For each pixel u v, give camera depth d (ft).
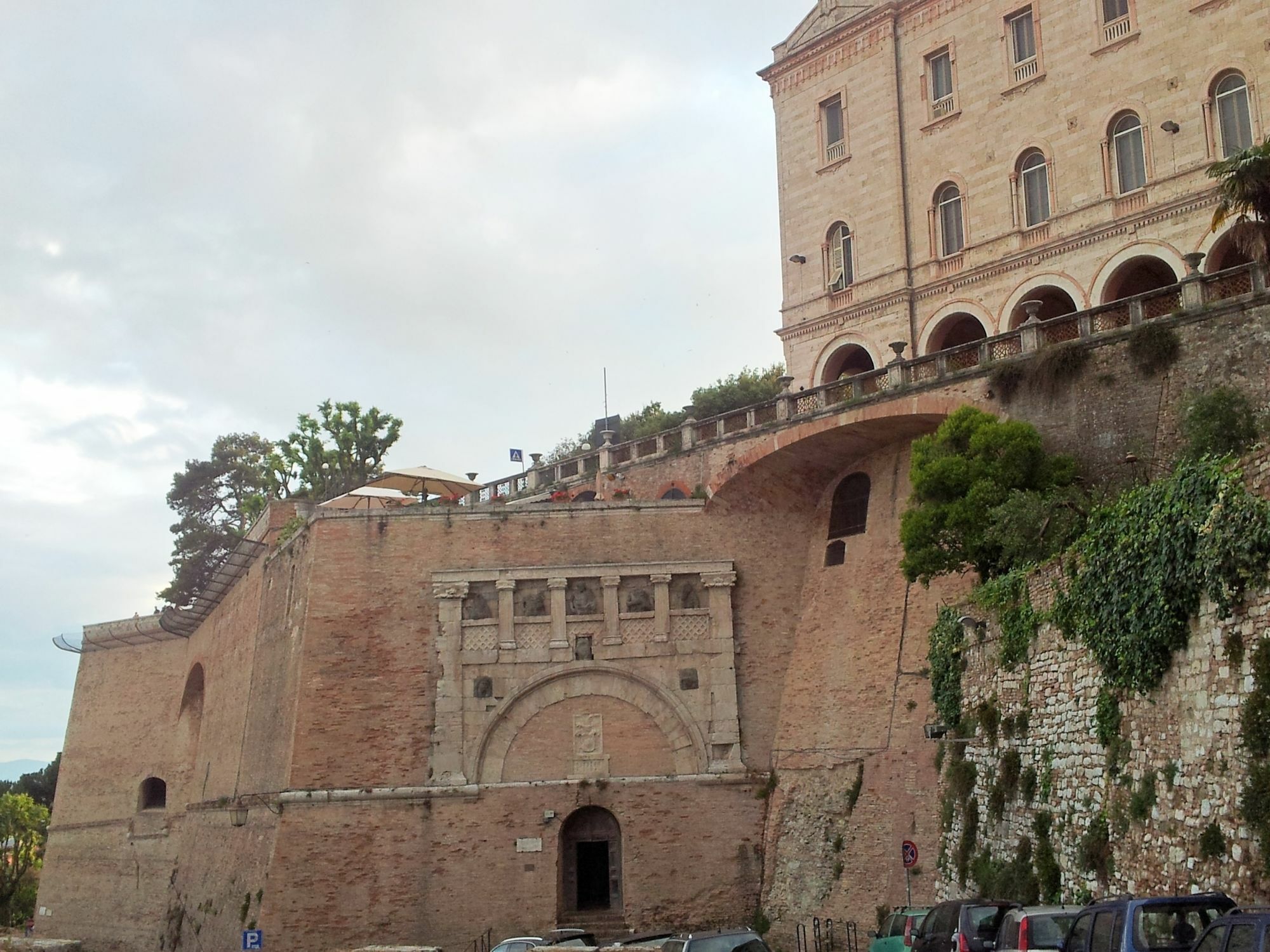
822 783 145.48
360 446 283.79
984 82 172.24
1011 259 165.27
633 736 151.64
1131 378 128.98
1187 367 125.39
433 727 149.38
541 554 156.66
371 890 142.72
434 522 156.66
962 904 76.43
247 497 318.86
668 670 153.69
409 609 153.58
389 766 147.64
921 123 179.11
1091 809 84.23
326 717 148.66
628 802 149.07
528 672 152.15
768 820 149.28
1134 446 127.44
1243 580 65.82
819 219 189.57
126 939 224.53
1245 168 101.91
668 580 156.15
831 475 160.86
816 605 156.25
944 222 175.94
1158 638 74.33
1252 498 65.67
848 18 189.47
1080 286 158.10
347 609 152.66
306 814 144.66
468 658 151.74
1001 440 127.54
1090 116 159.74
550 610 154.20
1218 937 46.91
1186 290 126.31
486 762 149.18
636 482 171.53
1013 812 98.32
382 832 144.87
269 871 143.13
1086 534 90.12
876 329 179.32
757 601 157.58
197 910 172.24
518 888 144.87
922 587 142.51
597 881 149.89
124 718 245.65
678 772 150.82
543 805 147.84
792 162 194.39
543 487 189.67
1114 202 156.15
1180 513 73.46
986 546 123.34
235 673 190.70
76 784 250.37
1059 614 92.38
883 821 135.03
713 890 146.72
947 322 174.09
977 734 109.81
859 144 185.68
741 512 160.35
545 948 96.48
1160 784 74.02
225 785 182.09
